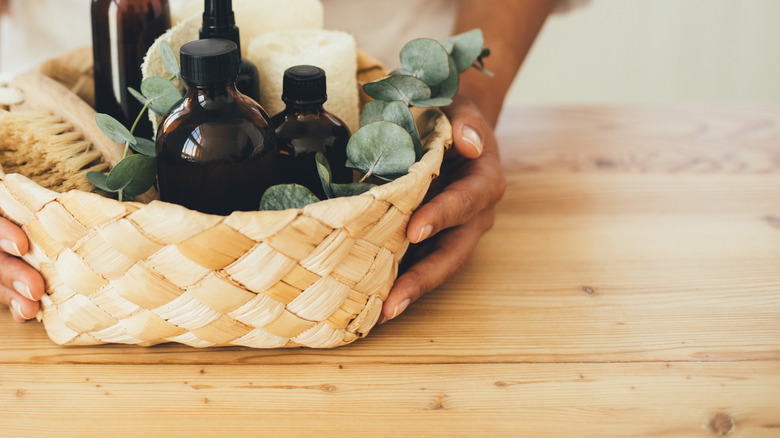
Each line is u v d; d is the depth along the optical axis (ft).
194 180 1.86
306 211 1.76
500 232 2.40
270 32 2.26
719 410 1.87
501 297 2.16
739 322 2.09
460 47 2.24
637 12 5.64
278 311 1.85
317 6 2.36
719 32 5.71
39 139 2.02
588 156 2.82
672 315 2.11
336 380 1.92
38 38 3.35
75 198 1.77
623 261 2.29
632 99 6.00
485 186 2.17
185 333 1.88
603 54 5.82
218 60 1.81
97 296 1.86
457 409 1.87
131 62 2.15
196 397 1.88
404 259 2.23
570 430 1.83
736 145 2.88
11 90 2.16
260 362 1.96
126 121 2.19
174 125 1.86
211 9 1.98
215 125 1.85
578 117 3.15
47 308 1.96
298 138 2.00
